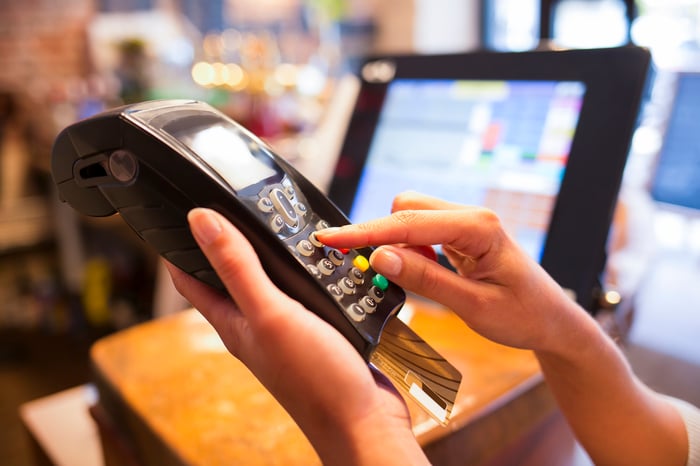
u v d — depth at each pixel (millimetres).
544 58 553
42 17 2256
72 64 2354
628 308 661
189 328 574
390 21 1723
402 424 288
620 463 429
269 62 1561
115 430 500
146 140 310
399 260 332
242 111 1555
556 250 505
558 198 514
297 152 1304
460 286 343
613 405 415
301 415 277
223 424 425
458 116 612
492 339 376
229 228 268
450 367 351
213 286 313
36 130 2225
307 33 2127
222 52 1824
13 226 2291
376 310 333
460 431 412
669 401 478
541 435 490
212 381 480
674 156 910
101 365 510
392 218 342
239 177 330
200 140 334
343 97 900
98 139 324
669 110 900
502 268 352
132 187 320
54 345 2008
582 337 389
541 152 542
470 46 1806
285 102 1617
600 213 490
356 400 271
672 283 847
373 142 670
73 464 553
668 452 424
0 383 1776
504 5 1725
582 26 1066
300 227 344
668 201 929
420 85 648
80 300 2176
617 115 496
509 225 544
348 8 1893
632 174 914
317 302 312
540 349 387
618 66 502
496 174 568
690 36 1099
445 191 598
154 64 1984
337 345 277
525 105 563
